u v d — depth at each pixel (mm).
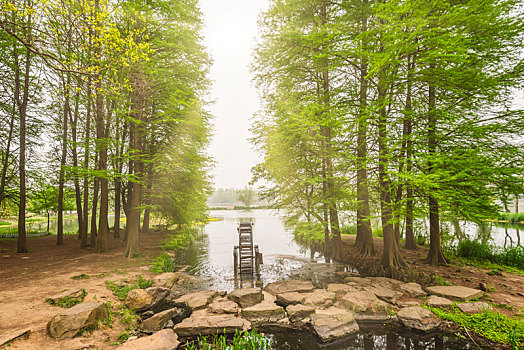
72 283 8523
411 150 9797
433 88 10812
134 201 13609
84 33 7238
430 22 8227
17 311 6156
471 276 9836
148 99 13797
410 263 11797
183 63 15078
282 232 28641
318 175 14648
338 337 6457
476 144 9398
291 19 13945
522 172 7508
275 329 6984
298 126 12617
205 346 5934
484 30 9148
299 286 10047
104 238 14398
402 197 10859
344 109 11383
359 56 10133
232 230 31203
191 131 15352
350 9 12312
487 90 9461
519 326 6039
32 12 6254
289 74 15367
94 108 13523
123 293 8250
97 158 16562
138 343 5676
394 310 7754
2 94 15383
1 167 17672
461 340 6059
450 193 7957
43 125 17156
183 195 16297
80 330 5629
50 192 23672
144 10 12445
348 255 14523
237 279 11680
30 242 18438
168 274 10883
